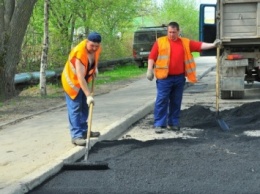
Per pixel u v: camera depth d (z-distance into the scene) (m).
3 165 6.03
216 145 6.95
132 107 10.74
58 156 6.34
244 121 8.94
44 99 13.55
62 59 21.31
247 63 11.88
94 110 10.51
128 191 5.15
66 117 9.91
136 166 6.01
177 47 8.23
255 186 5.17
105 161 6.27
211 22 14.36
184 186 5.23
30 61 19.81
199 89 15.22
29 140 7.55
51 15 21.36
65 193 5.16
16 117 10.24
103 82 19.38
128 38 35.06
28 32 20.28
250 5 11.33
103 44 29.33
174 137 7.86
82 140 6.92
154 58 8.26
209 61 33.12
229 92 12.23
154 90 15.07
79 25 24.08
